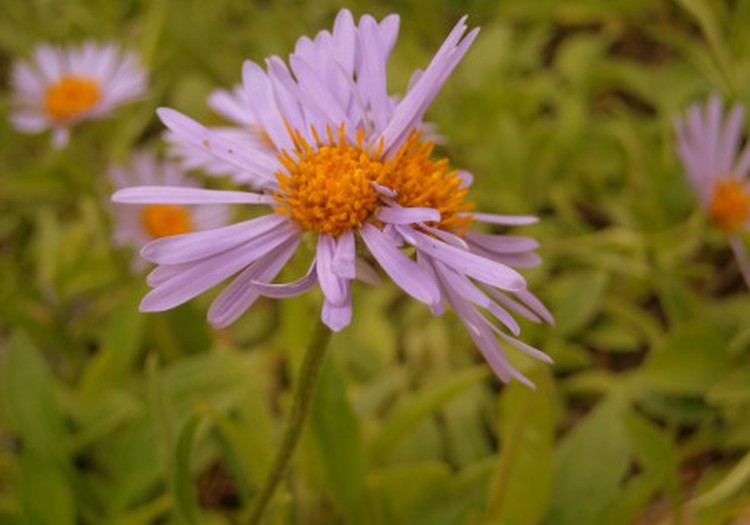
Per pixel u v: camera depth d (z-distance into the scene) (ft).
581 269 1.19
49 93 1.26
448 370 1.12
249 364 1.03
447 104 1.32
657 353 1.03
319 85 0.64
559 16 1.47
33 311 1.17
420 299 0.56
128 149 1.35
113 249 1.18
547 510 0.91
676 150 1.14
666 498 1.00
